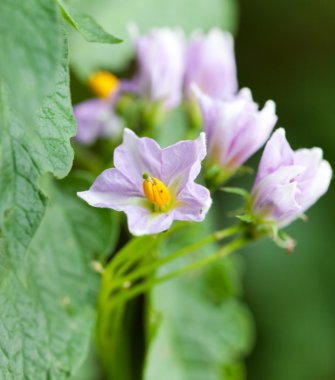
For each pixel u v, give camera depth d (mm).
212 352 452
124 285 394
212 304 455
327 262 547
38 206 320
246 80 570
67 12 325
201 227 450
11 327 368
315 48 583
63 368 375
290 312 532
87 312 386
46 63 298
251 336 526
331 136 565
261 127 386
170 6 483
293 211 373
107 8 470
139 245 393
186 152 350
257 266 532
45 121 324
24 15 300
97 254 393
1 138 317
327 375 535
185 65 430
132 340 453
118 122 447
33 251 383
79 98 469
